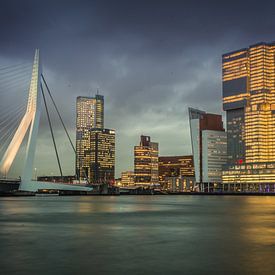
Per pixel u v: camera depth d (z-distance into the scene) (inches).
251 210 4825.3
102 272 1409.9
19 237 2228.1
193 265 1515.7
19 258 1637.6
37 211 4490.7
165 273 1400.1
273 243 2003.0
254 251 1781.5
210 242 2041.1
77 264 1530.5
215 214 4047.7
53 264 1529.3
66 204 6481.3
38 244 1974.7
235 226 2815.0
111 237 2229.3
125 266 1499.8
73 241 2076.8
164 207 5659.5
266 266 1497.3
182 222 3139.8
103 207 5556.1
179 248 1867.6
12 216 3722.9
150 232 2468.0
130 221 3213.6
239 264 1530.5
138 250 1814.7
